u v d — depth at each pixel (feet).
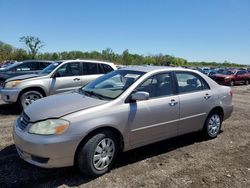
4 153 15.90
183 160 15.72
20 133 12.88
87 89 16.49
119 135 14.19
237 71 88.94
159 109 15.57
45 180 12.89
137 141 14.90
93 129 12.86
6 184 12.44
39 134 12.30
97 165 13.20
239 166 15.19
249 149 17.94
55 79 28.14
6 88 27.22
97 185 12.56
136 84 15.11
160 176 13.64
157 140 16.02
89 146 12.81
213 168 14.80
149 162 15.28
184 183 13.03
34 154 12.29
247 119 26.76
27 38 206.08
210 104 18.79
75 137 12.39
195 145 18.33
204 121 18.74
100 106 13.51
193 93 17.84
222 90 20.02
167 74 16.88
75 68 29.58
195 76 18.58
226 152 17.25
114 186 12.51
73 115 12.67
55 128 12.27
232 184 13.10
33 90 27.30
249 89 71.00
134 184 12.75
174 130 16.72
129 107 14.30
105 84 16.26
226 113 20.27
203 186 12.82
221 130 22.17
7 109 28.94
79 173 13.64
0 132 19.93
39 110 13.39
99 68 31.04
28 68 41.96
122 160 15.42
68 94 16.12
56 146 12.07
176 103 16.55
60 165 12.42
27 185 12.40
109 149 13.70
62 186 12.40
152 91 15.74
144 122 14.92
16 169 13.91
